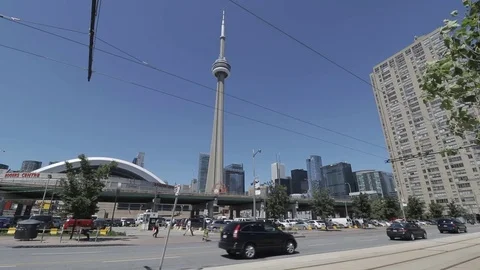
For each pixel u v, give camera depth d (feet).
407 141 258.78
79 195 74.23
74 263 36.45
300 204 329.11
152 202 275.18
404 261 37.68
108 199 277.23
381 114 289.53
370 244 66.59
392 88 208.03
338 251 50.85
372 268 32.24
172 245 65.87
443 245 60.03
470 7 11.95
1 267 32.94
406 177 352.90
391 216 214.90
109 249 54.85
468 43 11.98
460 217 252.83
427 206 322.55
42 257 41.29
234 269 31.35
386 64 214.48
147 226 148.66
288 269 31.24
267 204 158.30
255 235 45.06
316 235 106.93
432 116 216.13
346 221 193.06
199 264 37.32
